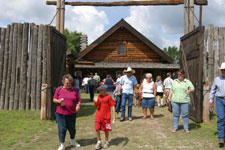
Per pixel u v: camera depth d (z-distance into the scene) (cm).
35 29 901
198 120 694
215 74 880
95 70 2202
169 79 1096
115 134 567
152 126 660
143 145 475
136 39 2170
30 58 901
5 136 527
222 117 474
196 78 716
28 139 505
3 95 913
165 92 1106
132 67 1997
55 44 769
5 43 916
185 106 589
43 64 880
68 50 1451
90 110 950
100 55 2183
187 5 927
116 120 754
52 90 729
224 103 483
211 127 639
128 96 750
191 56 767
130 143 489
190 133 575
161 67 1991
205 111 717
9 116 757
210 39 885
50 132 575
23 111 862
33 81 895
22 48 907
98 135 451
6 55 915
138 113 911
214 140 511
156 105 1194
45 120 713
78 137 539
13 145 467
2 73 918
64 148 439
